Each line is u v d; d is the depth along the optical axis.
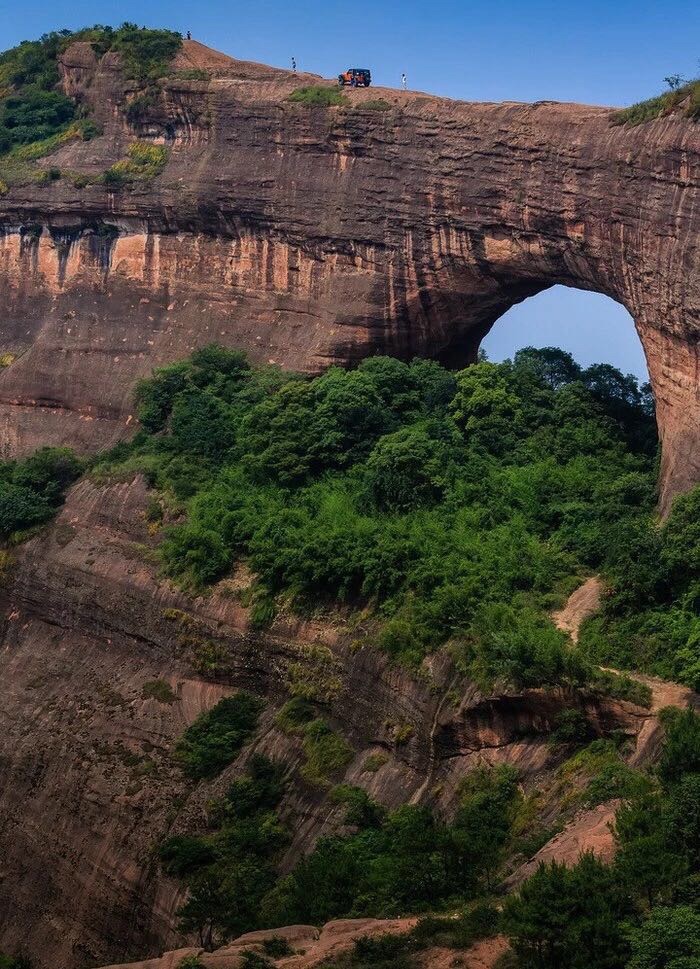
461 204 68.69
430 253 70.62
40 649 70.56
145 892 56.16
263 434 68.06
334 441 65.88
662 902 37.84
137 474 71.19
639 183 59.78
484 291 70.19
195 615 63.59
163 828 57.69
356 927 42.47
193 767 59.19
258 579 62.28
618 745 48.34
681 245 57.50
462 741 52.00
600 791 45.72
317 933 42.62
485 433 65.19
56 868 60.75
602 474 62.34
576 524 59.28
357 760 55.56
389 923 42.16
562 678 49.56
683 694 48.53
